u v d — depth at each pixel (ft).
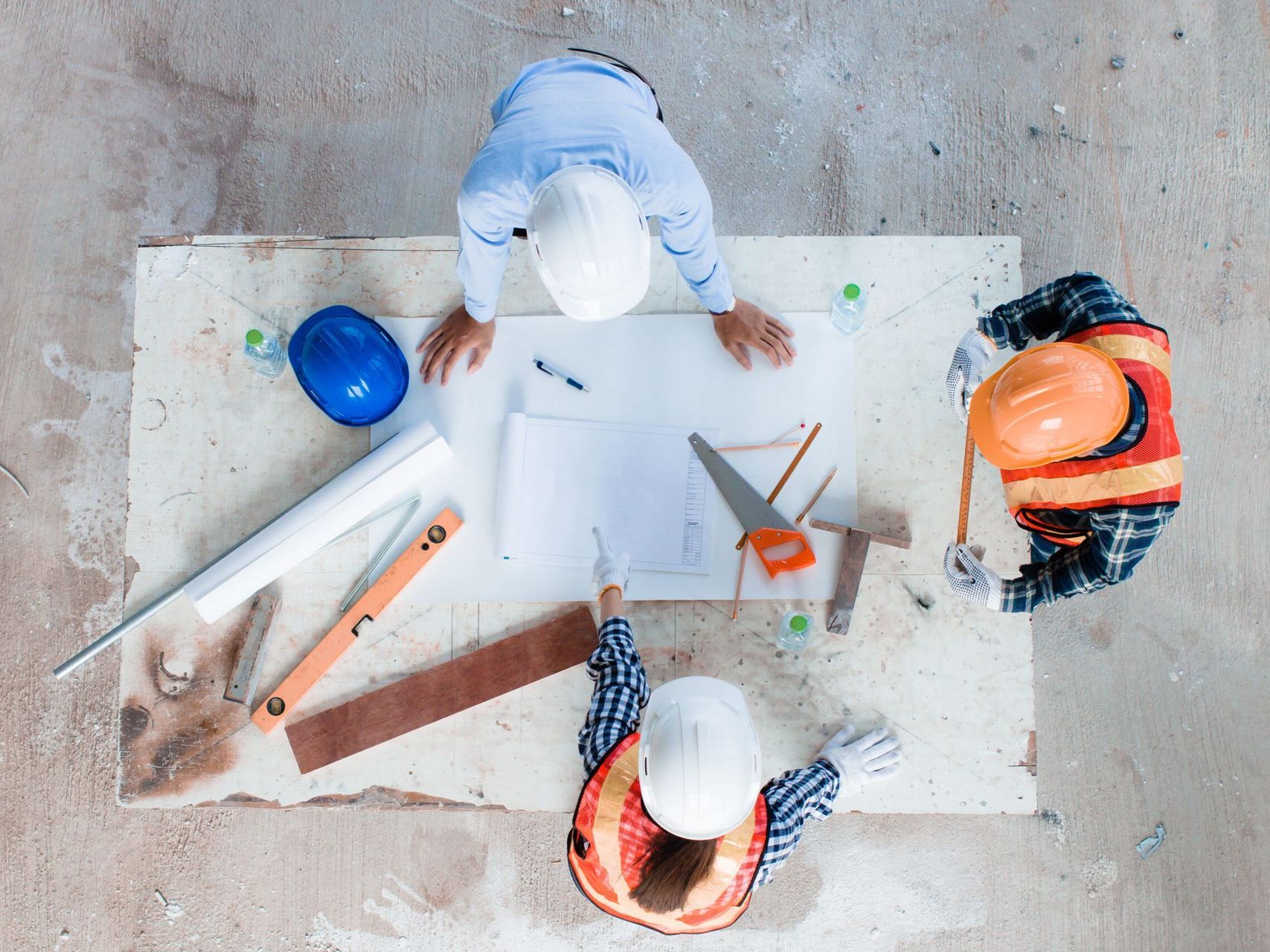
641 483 5.77
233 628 5.69
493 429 5.85
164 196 8.66
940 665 5.57
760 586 5.68
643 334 5.91
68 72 8.80
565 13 8.70
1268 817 8.01
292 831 8.08
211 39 8.77
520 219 4.42
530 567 5.69
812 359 5.85
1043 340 5.63
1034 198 8.50
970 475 5.25
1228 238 8.47
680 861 4.48
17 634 8.39
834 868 7.88
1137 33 8.61
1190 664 8.15
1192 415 8.39
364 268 5.96
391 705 5.58
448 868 7.99
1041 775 8.05
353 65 8.72
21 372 8.61
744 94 8.62
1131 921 7.91
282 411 5.85
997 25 8.61
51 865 8.16
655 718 4.56
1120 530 4.69
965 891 7.89
